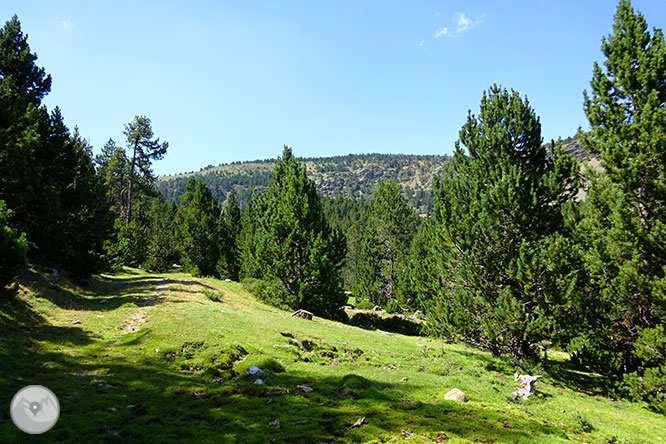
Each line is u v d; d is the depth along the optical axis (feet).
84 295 73.00
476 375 48.34
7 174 57.00
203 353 41.96
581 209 62.34
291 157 123.44
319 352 51.11
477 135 70.69
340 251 122.72
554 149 67.36
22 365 31.71
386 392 36.24
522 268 56.24
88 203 91.04
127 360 37.63
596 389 53.31
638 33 51.65
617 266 51.24
